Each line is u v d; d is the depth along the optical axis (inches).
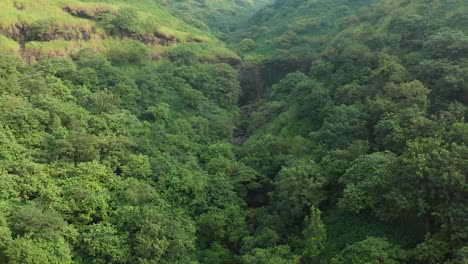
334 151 1962.4
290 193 1819.6
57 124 1908.2
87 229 1523.1
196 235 1870.1
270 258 1549.0
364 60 2642.7
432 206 1407.5
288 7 5526.6
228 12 6707.7
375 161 1660.9
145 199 1755.7
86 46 2945.4
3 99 1846.7
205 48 3791.8
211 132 2731.3
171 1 6200.8
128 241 1523.1
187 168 2148.1
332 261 1470.2
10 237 1245.1
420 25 2736.2
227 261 1777.8
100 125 2079.2
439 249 1321.4
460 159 1382.9
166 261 1541.6
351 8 4690.0
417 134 1743.4
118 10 3393.2
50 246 1310.3
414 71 2308.1
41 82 2118.6
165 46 3535.9
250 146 2503.7
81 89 2346.2
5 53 2363.4
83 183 1625.2
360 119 2132.1
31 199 1539.1
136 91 2657.5
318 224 1590.8
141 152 2116.1
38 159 1696.6
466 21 2529.5
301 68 3745.1
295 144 2362.2
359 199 1572.3
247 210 2062.0
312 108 2586.1
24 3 2812.5
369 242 1424.7
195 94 2915.8
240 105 3683.6
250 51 4480.8
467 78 1962.4
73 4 3107.8
